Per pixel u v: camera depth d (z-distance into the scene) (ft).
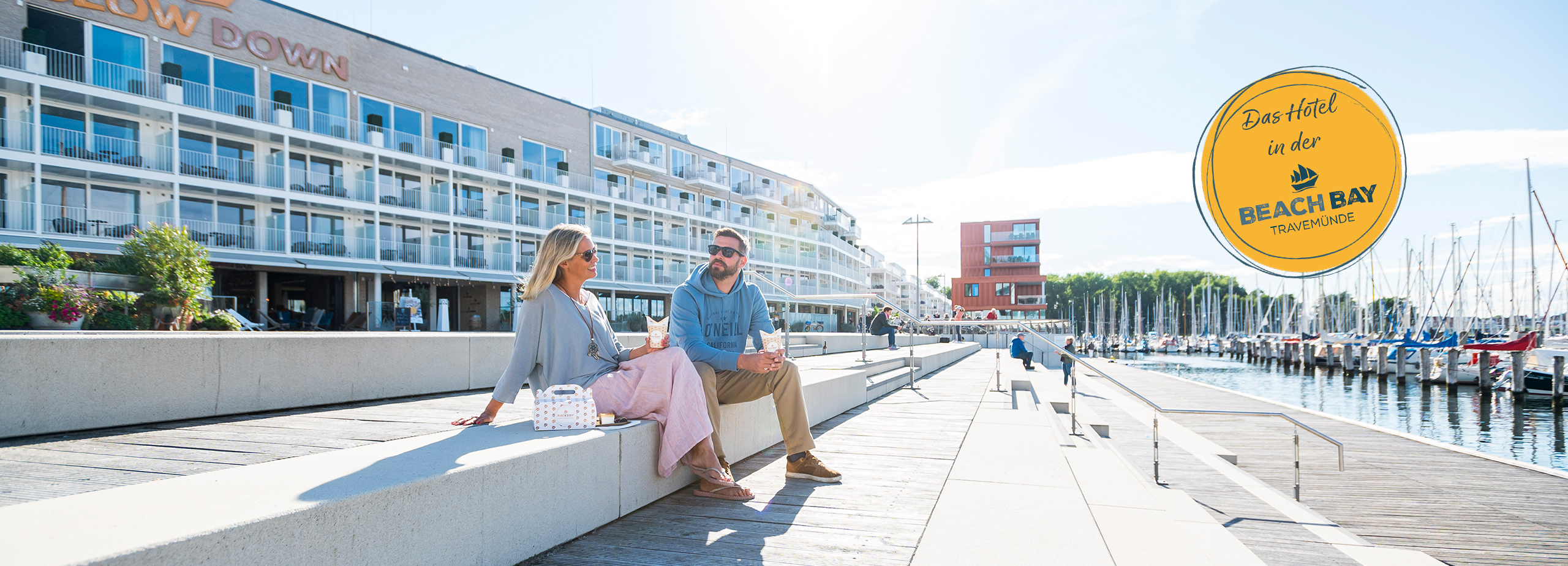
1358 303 175.22
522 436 9.28
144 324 45.06
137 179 72.49
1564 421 69.56
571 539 8.86
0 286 37.32
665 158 149.38
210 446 11.44
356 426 13.80
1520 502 27.20
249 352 15.61
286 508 5.18
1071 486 12.21
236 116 78.64
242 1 82.33
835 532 9.41
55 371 12.29
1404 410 79.51
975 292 269.64
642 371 11.08
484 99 110.11
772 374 12.85
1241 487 28.07
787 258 175.73
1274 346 178.81
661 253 142.10
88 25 70.79
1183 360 206.18
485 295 107.24
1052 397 36.40
